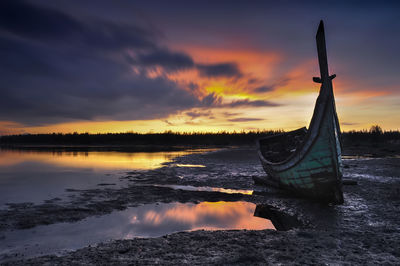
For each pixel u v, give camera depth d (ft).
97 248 16.11
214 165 70.79
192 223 22.80
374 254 14.40
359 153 118.83
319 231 19.22
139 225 22.18
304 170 29.89
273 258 13.89
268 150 49.42
